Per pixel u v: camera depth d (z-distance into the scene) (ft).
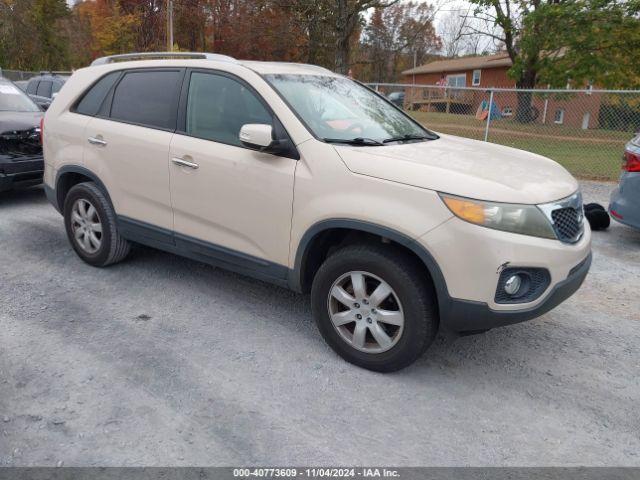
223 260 13.37
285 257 12.12
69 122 16.43
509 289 10.14
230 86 13.21
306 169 11.54
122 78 15.62
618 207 20.70
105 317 13.51
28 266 16.76
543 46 74.64
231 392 10.52
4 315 13.41
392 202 10.46
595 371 11.84
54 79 49.73
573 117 43.80
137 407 9.96
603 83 74.38
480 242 9.85
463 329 10.47
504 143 44.70
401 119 14.92
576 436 9.63
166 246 14.62
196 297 14.84
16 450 8.79
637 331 13.84
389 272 10.59
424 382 11.14
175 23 121.39
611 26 68.33
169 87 14.34
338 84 14.73
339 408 10.16
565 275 10.67
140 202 14.78
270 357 11.86
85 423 9.48
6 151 22.99
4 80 27.32
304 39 96.68
